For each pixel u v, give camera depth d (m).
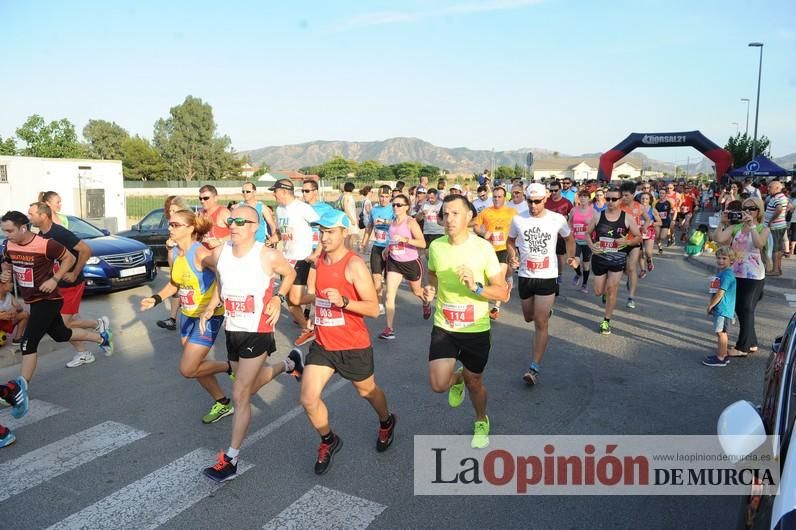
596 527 3.57
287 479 4.16
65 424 5.15
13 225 5.35
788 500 1.99
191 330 5.01
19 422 5.21
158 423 5.15
